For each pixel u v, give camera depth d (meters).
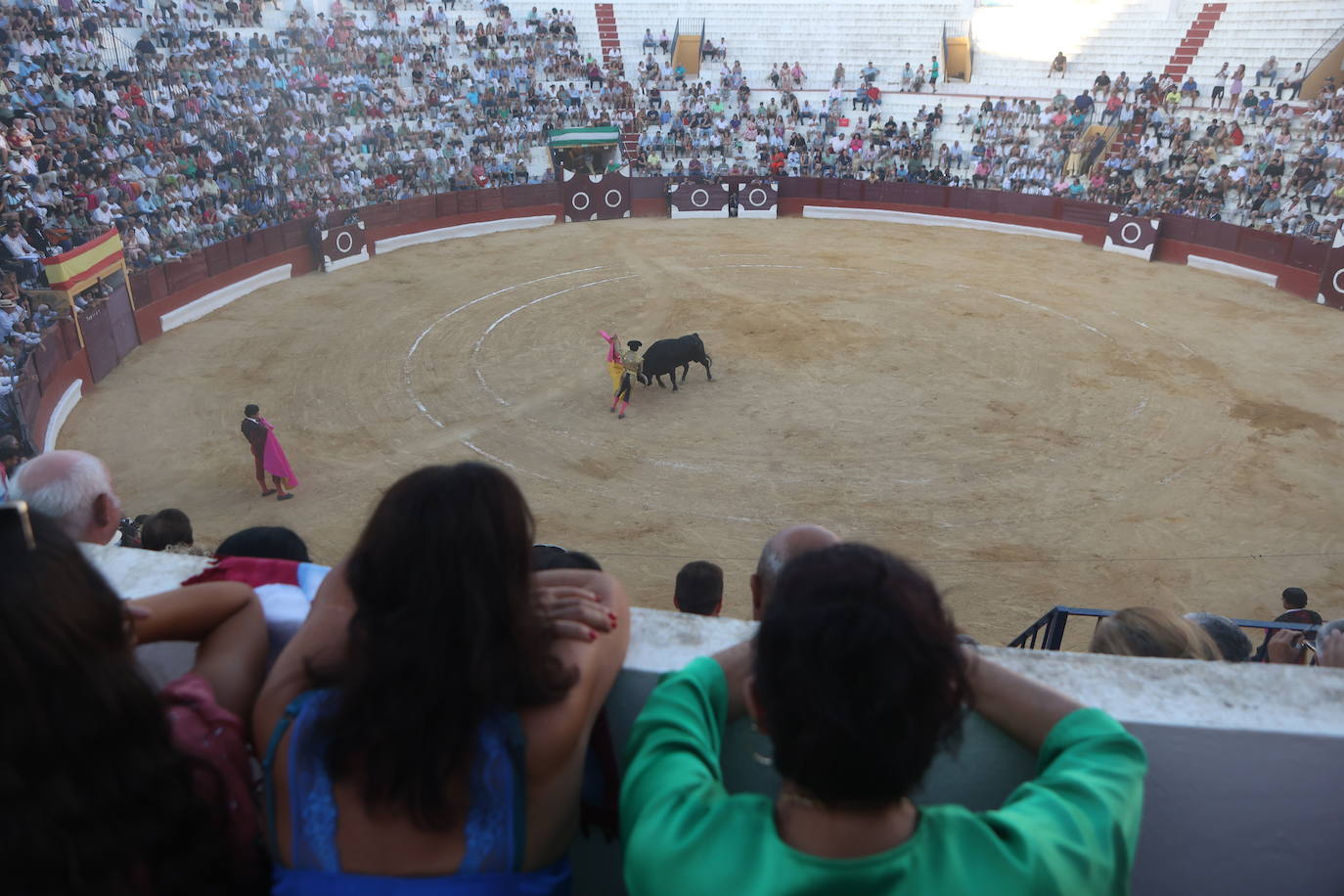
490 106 36.22
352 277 27.06
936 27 39.62
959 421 17.67
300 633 1.48
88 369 19.09
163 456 16.31
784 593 1.22
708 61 40.56
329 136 31.83
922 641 1.13
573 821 1.44
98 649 1.12
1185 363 20.62
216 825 1.31
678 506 14.75
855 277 27.00
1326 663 3.26
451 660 1.25
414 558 1.27
